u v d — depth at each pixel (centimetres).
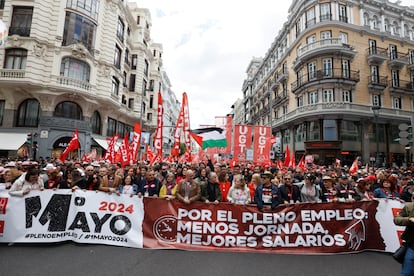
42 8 1819
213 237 459
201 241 459
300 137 2562
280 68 3253
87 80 2027
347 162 2205
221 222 465
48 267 366
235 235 458
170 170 820
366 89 2395
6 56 1767
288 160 1234
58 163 916
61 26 1891
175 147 965
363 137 2284
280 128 3045
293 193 560
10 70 1711
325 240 448
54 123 1822
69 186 532
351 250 443
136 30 3088
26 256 399
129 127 2959
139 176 676
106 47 2219
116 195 479
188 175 492
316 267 388
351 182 720
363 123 2298
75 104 1989
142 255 420
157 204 475
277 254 438
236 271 370
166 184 636
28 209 454
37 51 1772
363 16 2514
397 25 2694
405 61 2553
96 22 2119
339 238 448
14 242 437
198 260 407
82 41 2003
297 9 2681
